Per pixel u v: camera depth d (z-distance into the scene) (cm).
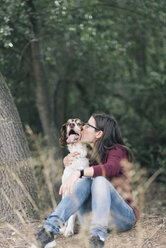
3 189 346
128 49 739
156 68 773
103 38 643
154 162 673
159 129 805
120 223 273
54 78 885
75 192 258
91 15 574
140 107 868
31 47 597
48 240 248
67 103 918
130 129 832
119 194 275
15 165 355
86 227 273
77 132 341
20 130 372
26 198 355
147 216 352
